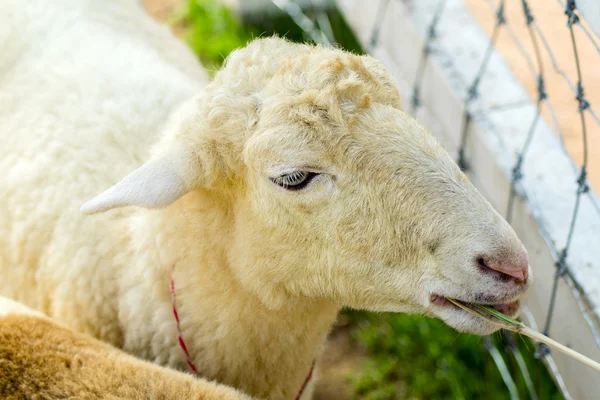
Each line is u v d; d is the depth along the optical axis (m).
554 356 1.18
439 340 1.38
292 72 1.03
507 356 1.33
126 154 1.20
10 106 1.27
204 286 1.10
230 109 1.04
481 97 1.30
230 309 1.10
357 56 1.04
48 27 1.34
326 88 1.01
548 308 1.18
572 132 1.33
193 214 1.09
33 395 1.01
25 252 1.20
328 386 1.40
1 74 1.31
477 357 1.35
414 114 1.41
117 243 1.15
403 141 1.02
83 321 1.18
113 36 1.36
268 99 1.03
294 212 1.04
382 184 1.01
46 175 1.20
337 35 1.74
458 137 1.33
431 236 1.01
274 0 1.78
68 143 1.21
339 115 1.01
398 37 1.45
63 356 1.05
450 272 1.01
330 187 1.02
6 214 1.21
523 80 1.40
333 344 1.45
